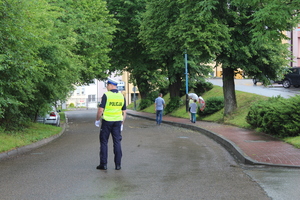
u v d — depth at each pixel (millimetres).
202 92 35719
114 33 31203
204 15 17250
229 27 19828
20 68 11234
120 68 32375
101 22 26078
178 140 14812
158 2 23562
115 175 7512
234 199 5621
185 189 6281
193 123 22703
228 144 12484
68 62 16031
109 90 8344
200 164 8984
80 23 24844
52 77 16141
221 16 19203
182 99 36594
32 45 11875
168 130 19828
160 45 24578
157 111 24516
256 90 30391
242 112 21625
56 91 17250
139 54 32562
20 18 11219
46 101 17312
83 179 7121
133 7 30875
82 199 5645
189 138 15648
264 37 11672
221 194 5930
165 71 32344
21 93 13859
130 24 31297
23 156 10602
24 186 6574
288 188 6289
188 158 10000
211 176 7418
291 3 11195
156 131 19172
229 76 22234
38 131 16266
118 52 31484
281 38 12133
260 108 16312
